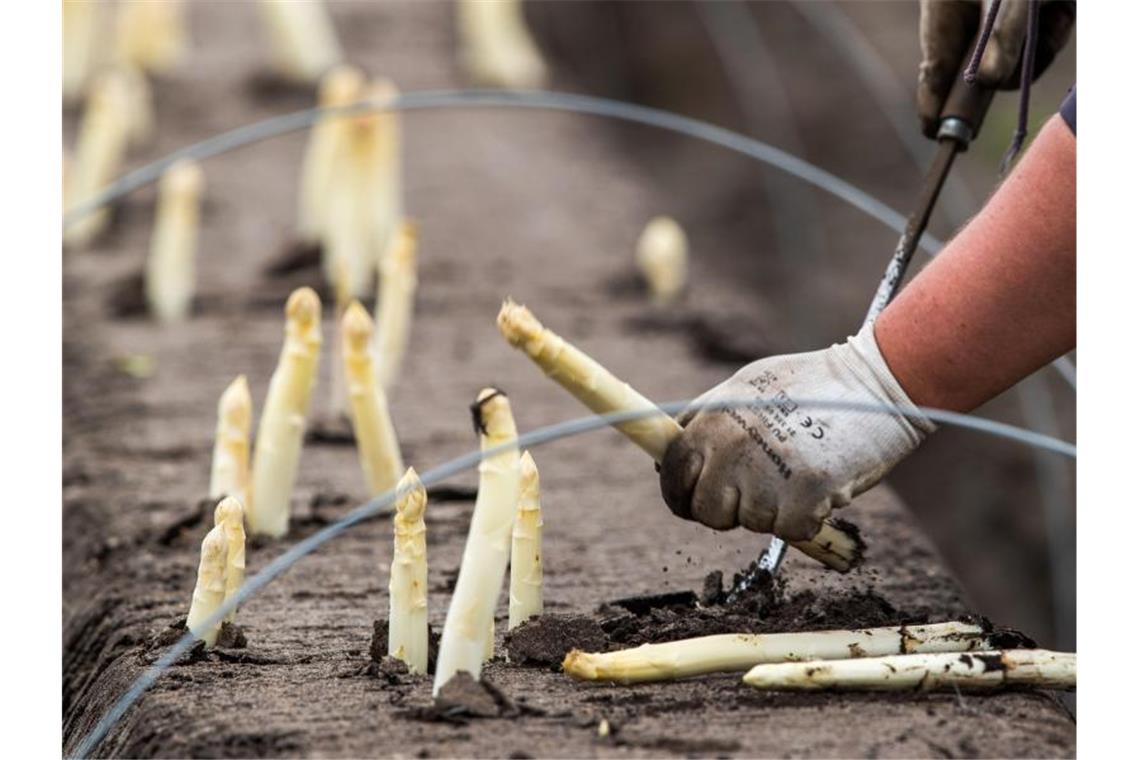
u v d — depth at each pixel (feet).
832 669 14.38
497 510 13.92
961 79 18.15
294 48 62.75
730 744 13.14
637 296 41.22
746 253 71.26
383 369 29.94
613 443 29.27
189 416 30.55
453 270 42.83
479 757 12.95
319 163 41.45
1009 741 13.25
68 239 45.32
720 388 15.30
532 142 60.59
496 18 66.28
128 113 53.93
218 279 41.22
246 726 13.92
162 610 19.77
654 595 17.99
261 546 22.33
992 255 14.42
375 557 21.79
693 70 81.87
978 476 51.70
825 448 14.61
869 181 69.82
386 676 15.23
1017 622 48.60
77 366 34.35
